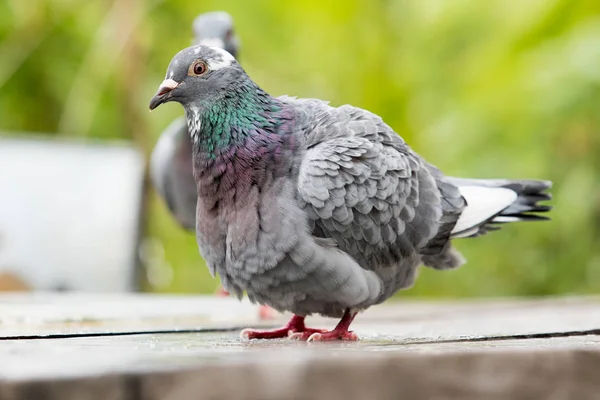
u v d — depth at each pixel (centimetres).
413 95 1714
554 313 1016
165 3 1817
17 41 1834
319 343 592
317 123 711
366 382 389
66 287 1541
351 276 673
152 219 1873
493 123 1633
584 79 1545
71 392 346
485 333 653
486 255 1692
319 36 1741
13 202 1551
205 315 971
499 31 1669
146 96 1859
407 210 717
